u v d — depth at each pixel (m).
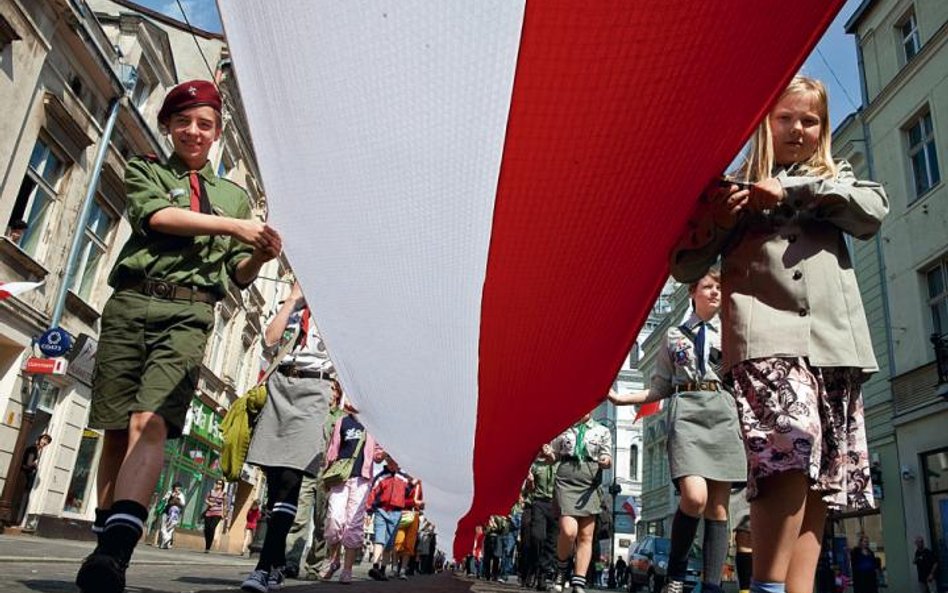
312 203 1.94
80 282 12.71
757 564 1.68
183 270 2.30
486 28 1.38
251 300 22.09
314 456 3.57
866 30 16.08
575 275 2.10
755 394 1.75
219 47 18.89
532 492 7.87
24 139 10.44
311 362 3.71
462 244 1.96
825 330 1.76
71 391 12.03
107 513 2.32
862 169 15.73
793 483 1.66
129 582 3.06
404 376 2.74
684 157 1.69
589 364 2.58
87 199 12.05
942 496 12.22
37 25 10.41
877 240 14.84
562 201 1.81
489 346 2.45
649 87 1.49
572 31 1.39
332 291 2.28
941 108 13.30
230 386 20.48
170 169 2.46
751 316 1.82
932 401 12.46
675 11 1.36
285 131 1.73
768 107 1.56
